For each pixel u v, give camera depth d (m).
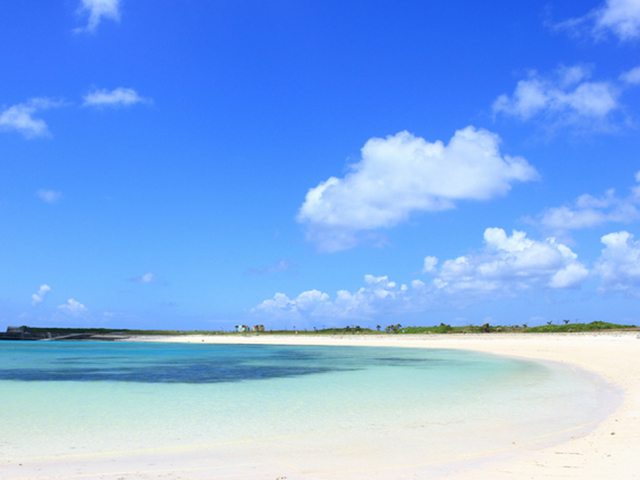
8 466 12.03
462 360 48.00
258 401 23.31
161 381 33.25
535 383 27.30
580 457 11.09
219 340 142.38
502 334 92.81
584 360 39.97
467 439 14.27
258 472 11.19
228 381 32.69
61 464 12.22
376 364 45.56
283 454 13.06
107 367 46.59
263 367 44.53
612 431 14.12
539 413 18.06
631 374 28.58
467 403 21.11
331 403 22.20
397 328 141.00
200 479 10.63
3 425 17.69
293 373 37.91
